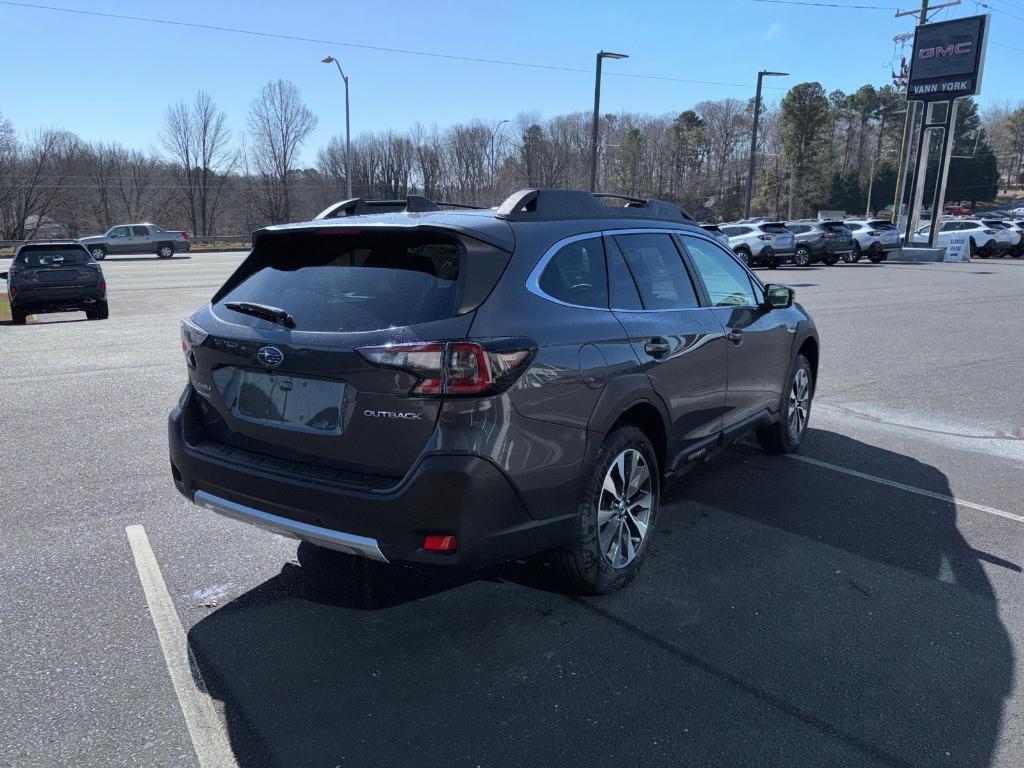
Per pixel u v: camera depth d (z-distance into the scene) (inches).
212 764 96.1
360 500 110.4
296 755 98.0
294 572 149.6
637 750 99.2
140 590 141.3
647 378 140.3
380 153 3518.7
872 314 563.8
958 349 417.4
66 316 664.4
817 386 326.3
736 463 222.1
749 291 197.8
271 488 119.2
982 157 4220.0
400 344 108.3
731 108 4320.9
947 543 166.1
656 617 133.4
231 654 121.0
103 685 112.3
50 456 216.8
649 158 3934.5
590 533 131.4
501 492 112.9
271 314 122.3
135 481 197.2
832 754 98.5
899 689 112.6
